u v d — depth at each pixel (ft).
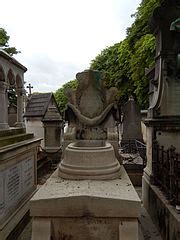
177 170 14.29
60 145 41.14
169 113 18.24
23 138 18.75
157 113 18.95
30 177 20.07
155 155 18.57
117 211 10.81
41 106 61.00
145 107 48.93
